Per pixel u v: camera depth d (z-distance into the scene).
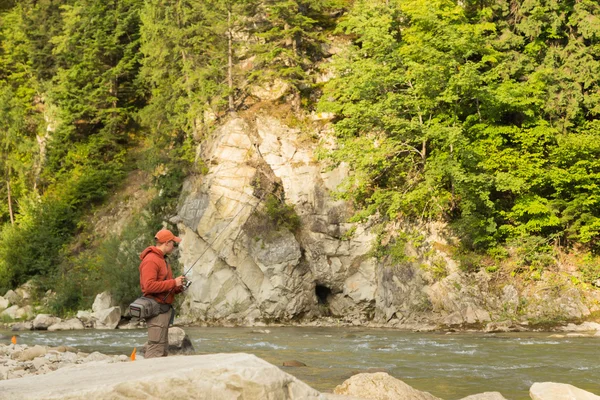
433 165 28.98
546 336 22.30
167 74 40.91
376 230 30.34
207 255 32.97
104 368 5.70
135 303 7.86
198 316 32.22
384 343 20.78
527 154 29.48
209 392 4.87
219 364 5.00
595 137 29.16
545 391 8.91
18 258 40.69
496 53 31.42
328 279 32.12
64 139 46.00
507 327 25.12
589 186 28.30
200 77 36.88
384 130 31.95
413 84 31.52
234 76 38.53
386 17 32.47
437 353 17.59
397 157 32.12
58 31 51.03
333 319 31.31
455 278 27.59
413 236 29.34
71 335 25.83
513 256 28.45
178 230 35.59
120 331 28.56
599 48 31.64
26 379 5.55
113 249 35.16
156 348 7.94
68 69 48.25
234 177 33.56
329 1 39.16
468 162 28.56
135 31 48.31
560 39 32.91
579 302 26.52
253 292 31.70
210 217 33.28
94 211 42.94
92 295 35.66
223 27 37.41
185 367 5.00
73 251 41.06
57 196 44.53
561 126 31.16
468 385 12.09
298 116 36.53
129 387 4.77
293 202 33.38
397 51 31.59
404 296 28.69
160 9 39.59
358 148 30.42
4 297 38.53
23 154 47.75
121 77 48.56
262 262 31.44
